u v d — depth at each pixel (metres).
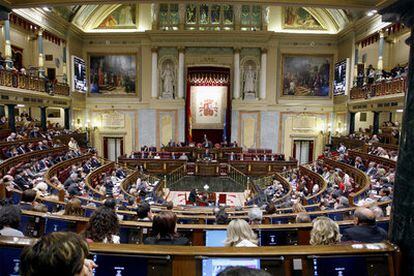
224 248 2.39
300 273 2.31
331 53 24.09
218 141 25.97
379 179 11.38
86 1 6.38
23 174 11.30
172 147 22.47
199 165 20.08
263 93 24.33
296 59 24.30
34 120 22.58
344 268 2.34
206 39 23.83
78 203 5.12
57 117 24.98
